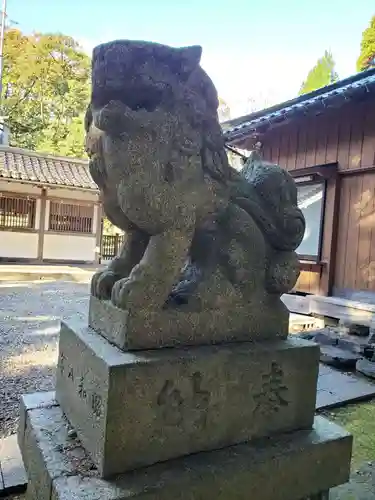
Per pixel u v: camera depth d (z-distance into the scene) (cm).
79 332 178
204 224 181
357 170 634
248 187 197
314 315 664
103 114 150
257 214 189
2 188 1387
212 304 176
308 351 190
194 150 168
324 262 689
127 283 160
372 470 246
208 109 174
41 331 585
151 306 160
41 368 425
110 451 141
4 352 476
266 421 179
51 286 1063
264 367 177
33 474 167
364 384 391
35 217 1457
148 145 156
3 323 623
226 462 157
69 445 162
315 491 178
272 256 194
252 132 749
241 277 182
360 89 534
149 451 150
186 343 169
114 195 173
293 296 708
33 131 2638
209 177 176
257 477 159
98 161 171
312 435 184
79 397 167
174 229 163
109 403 140
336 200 671
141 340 158
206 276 179
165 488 139
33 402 201
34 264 1425
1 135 1747
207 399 162
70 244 1520
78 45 2883
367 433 298
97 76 152
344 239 663
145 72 152
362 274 630
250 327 187
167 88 158
